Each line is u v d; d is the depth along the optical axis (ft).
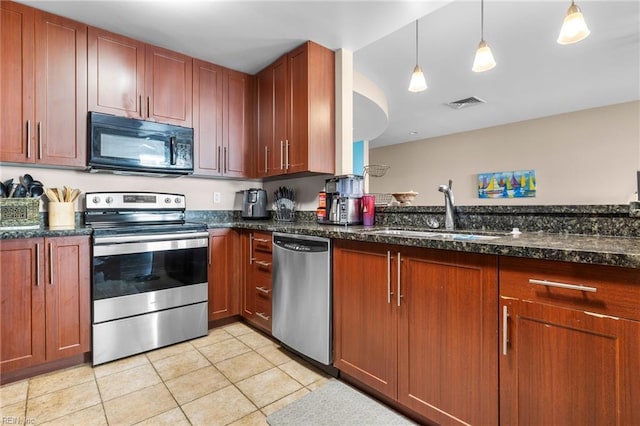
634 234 4.42
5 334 5.69
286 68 8.59
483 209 5.97
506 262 3.74
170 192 9.21
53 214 6.93
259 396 5.50
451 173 21.75
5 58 6.30
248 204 9.96
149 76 8.01
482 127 20.10
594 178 16.22
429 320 4.51
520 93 13.88
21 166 7.04
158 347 7.30
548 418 3.43
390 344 5.04
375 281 5.27
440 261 4.38
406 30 8.68
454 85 12.85
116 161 7.41
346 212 7.67
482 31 8.73
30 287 5.90
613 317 3.02
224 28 7.34
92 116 7.11
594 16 8.11
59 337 6.18
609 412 3.05
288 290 6.97
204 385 5.83
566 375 3.31
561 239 4.28
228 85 9.46
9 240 5.72
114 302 6.72
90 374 6.17
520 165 18.67
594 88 13.35
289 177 9.77
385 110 14.02
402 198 7.83
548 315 3.42
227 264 8.73
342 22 7.11
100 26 7.26
